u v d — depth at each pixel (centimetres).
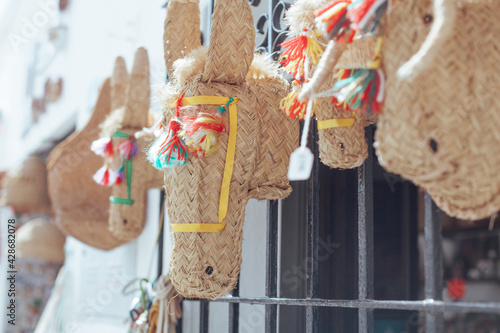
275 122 164
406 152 107
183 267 152
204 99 153
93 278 392
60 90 514
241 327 246
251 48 159
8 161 723
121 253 350
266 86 166
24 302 481
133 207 239
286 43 146
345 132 141
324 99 142
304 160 123
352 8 113
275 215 190
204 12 278
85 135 309
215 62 155
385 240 250
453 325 255
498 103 102
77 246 433
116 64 281
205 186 153
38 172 445
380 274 248
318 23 120
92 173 308
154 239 305
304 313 231
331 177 235
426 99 105
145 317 226
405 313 250
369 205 156
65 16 515
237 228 156
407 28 108
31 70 605
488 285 269
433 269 131
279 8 210
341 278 231
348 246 233
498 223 263
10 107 739
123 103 278
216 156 153
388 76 111
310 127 178
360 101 115
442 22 96
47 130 545
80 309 411
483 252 273
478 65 103
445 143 104
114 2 396
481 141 102
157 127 175
